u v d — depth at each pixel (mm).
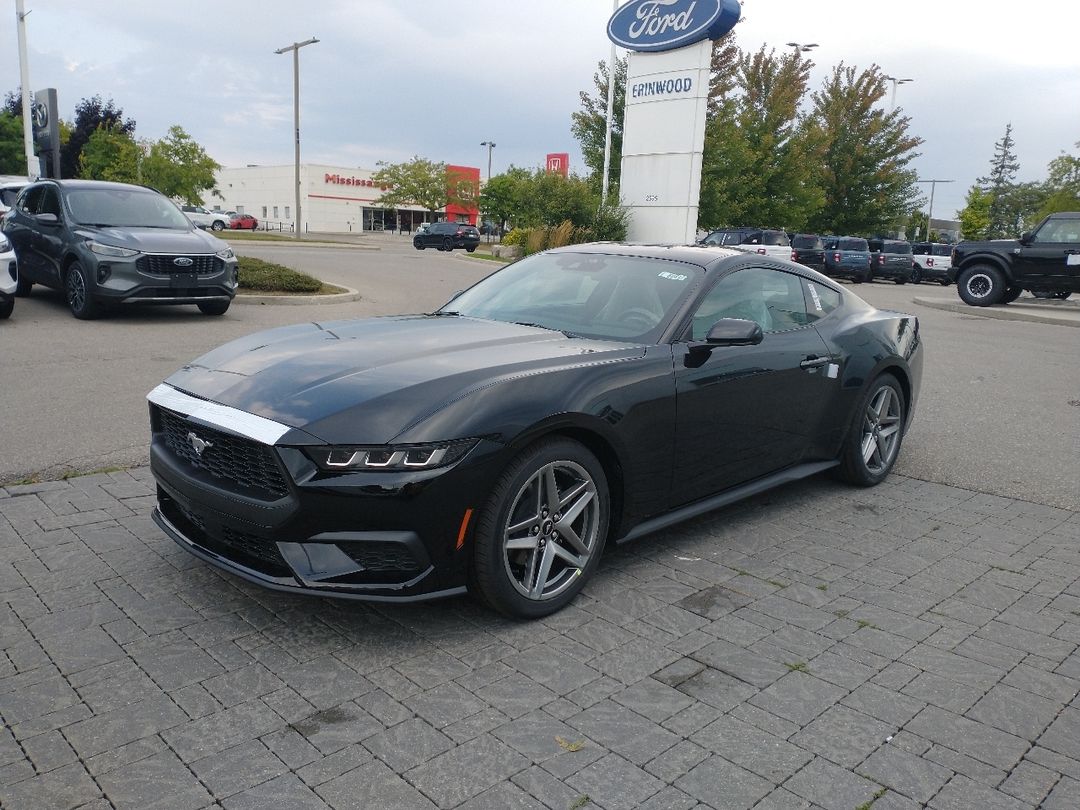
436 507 2965
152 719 2607
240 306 12820
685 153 22422
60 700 2691
